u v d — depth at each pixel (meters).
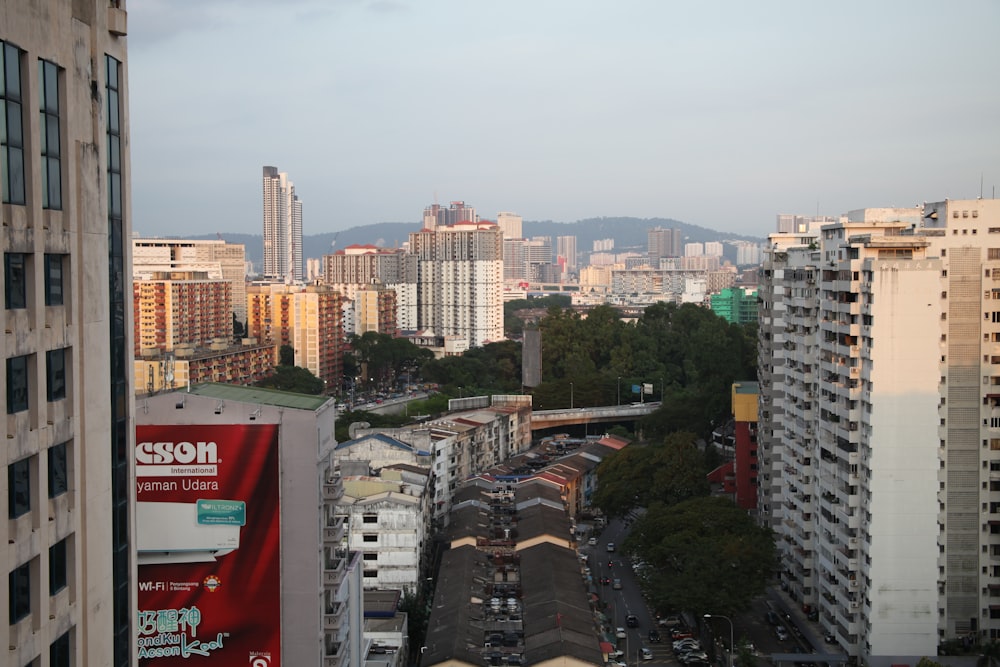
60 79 53.22
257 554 96.56
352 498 178.88
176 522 96.06
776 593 187.00
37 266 50.41
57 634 52.41
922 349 142.38
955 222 149.25
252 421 96.25
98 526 57.69
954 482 149.50
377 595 164.75
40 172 50.78
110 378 59.66
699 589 153.50
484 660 138.62
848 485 150.50
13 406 49.00
